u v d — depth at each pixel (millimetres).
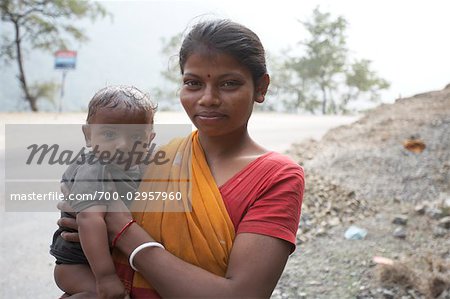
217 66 1489
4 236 4438
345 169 6113
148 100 1706
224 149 1601
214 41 1494
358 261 3973
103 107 1612
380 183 5648
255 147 1651
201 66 1503
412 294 3461
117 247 1481
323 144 7379
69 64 15727
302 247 4293
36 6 24703
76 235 1554
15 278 3807
